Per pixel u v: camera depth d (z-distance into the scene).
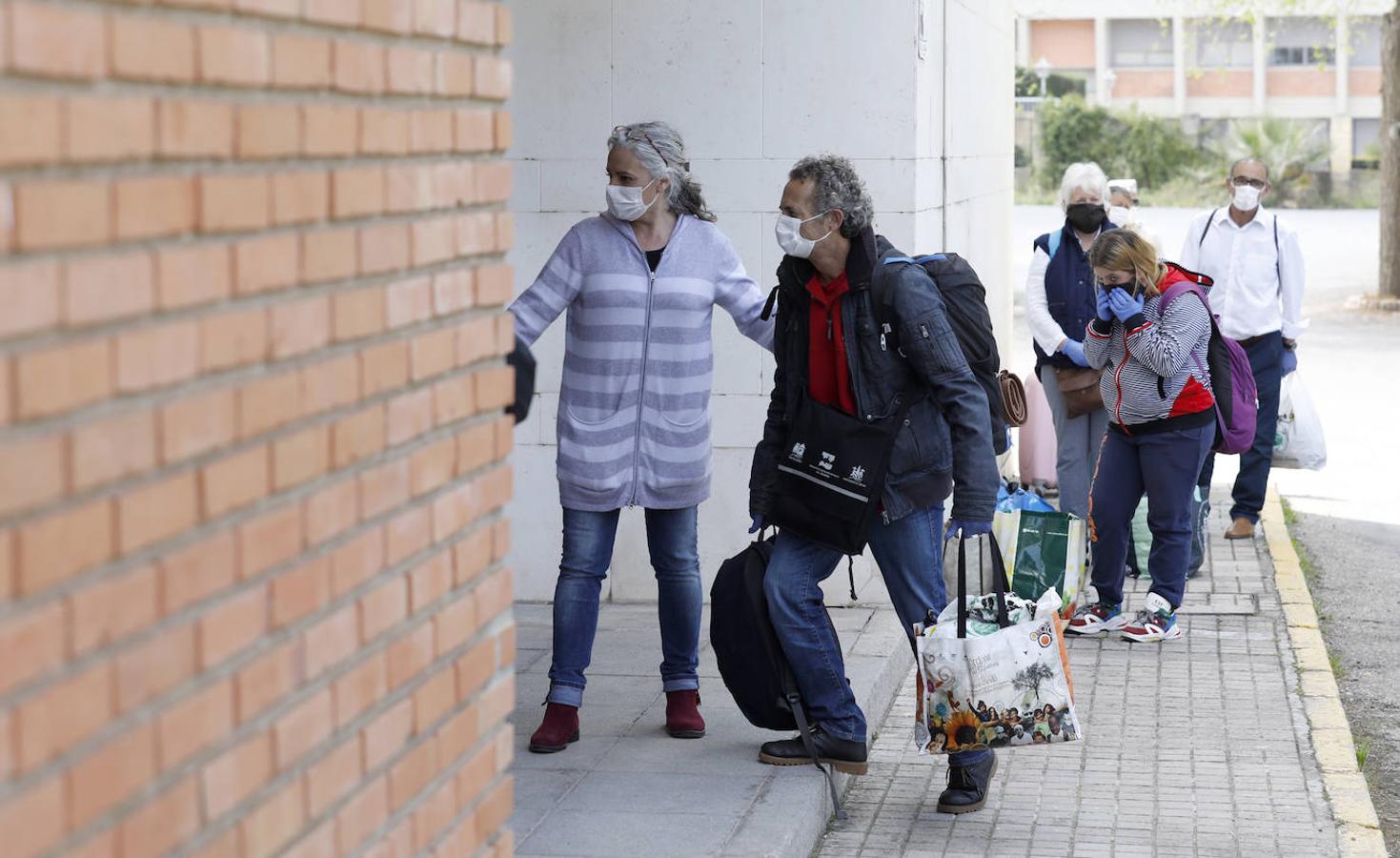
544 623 7.90
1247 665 7.68
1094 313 9.16
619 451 5.79
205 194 2.11
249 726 2.26
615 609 8.16
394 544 2.72
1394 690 7.81
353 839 2.60
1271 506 11.94
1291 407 10.78
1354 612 9.30
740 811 5.12
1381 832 5.55
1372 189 56.72
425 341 2.84
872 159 7.90
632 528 8.30
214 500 2.14
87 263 1.86
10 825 1.73
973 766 5.65
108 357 1.90
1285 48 62.47
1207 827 5.53
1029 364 20.19
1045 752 6.40
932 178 8.32
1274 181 57.16
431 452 2.87
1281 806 5.76
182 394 2.07
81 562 1.86
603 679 6.79
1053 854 5.28
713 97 7.98
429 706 2.90
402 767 2.79
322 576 2.46
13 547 1.74
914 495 5.23
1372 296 27.41
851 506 5.18
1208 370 8.00
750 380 8.03
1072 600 8.28
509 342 3.25
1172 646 8.05
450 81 2.92
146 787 2.00
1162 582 8.16
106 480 1.90
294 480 2.36
